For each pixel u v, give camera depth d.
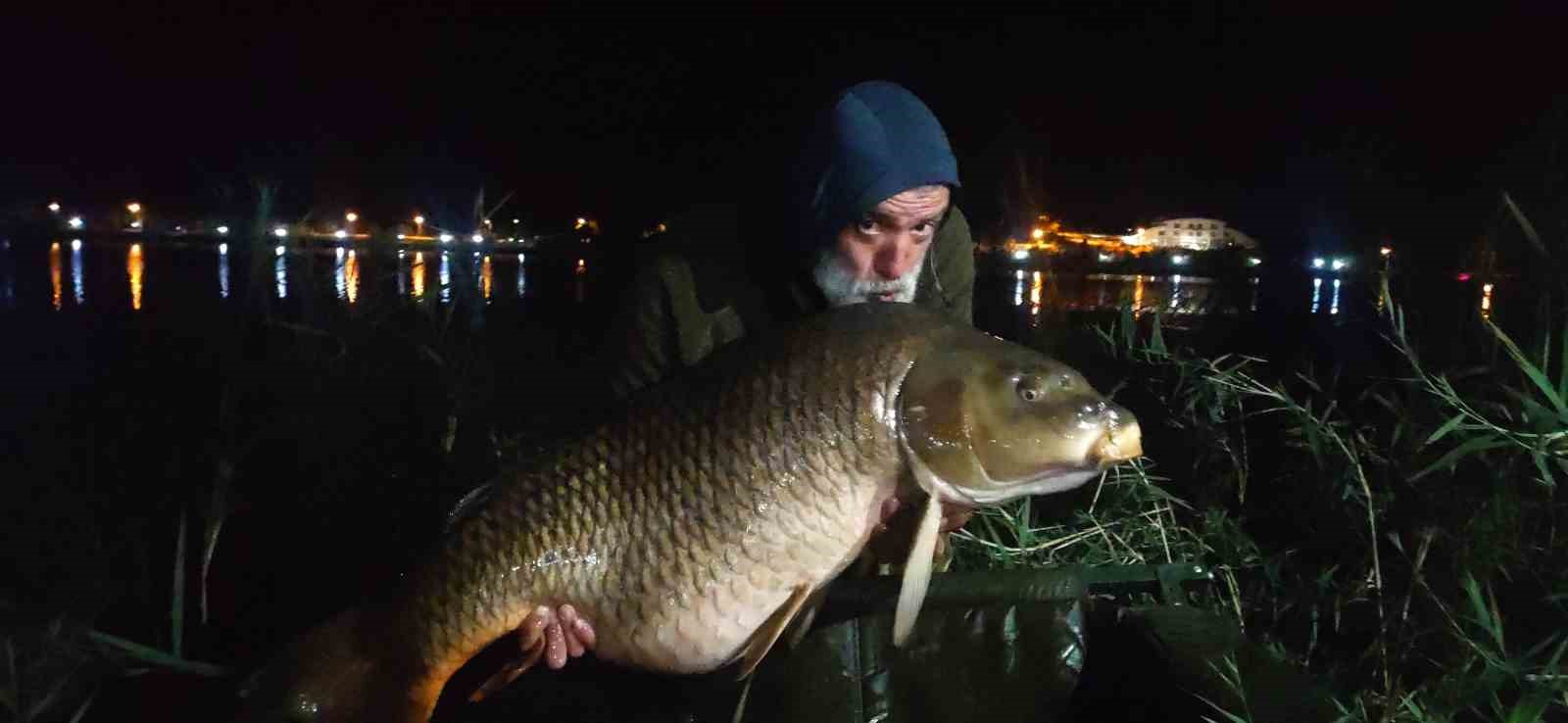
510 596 2.44
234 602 4.24
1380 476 3.81
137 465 5.59
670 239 3.26
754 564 2.37
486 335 6.98
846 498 2.39
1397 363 4.19
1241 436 4.23
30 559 4.32
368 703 2.53
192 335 7.85
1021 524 3.92
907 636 2.52
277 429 5.25
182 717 3.10
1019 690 2.75
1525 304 3.73
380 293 5.70
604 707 2.80
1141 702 2.53
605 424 2.49
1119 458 2.42
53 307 12.83
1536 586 3.16
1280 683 2.22
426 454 5.26
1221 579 3.88
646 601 2.40
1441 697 2.62
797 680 2.74
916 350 2.41
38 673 3.18
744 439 2.38
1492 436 2.96
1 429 6.49
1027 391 2.39
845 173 2.80
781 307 3.22
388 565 4.56
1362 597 3.51
